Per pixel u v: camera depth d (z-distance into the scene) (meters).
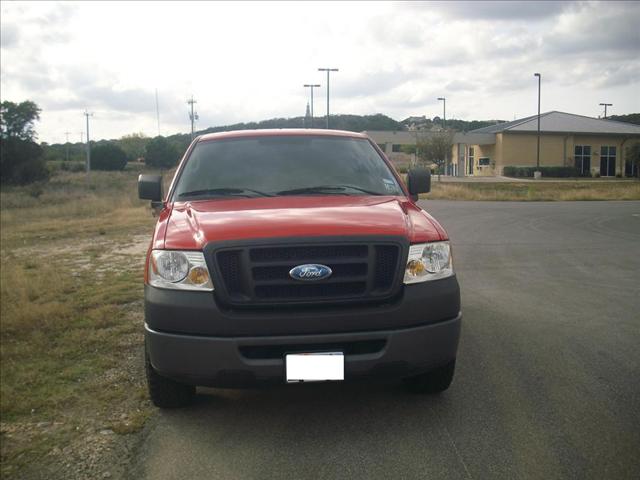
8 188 53.31
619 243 12.90
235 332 3.58
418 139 57.06
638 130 62.91
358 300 3.68
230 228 3.82
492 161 64.12
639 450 3.53
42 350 5.76
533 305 7.25
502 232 15.02
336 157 5.32
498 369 4.97
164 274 3.77
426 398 4.38
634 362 5.12
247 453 3.62
